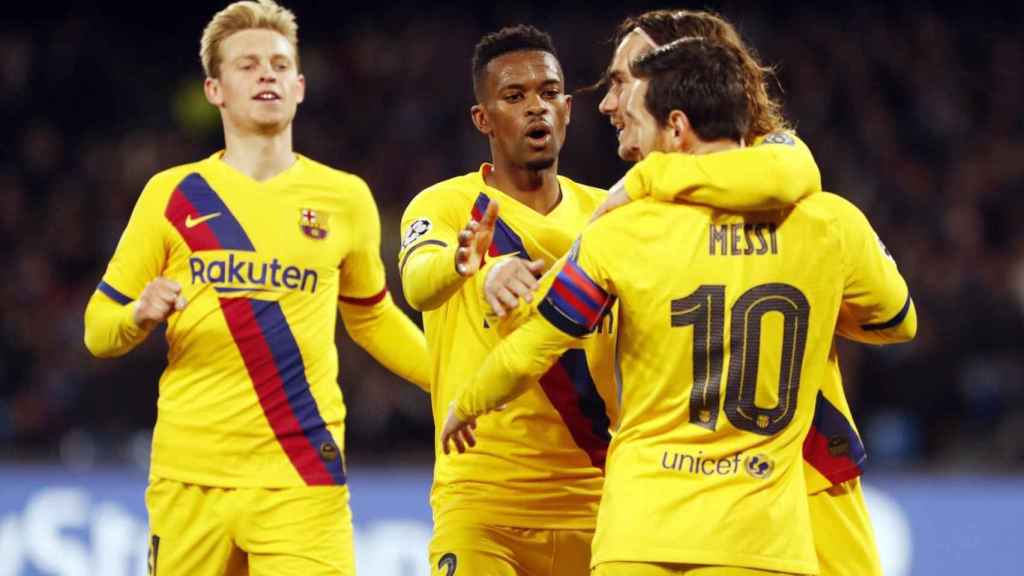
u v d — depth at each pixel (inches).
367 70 2342.5
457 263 569.3
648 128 568.1
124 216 2016.5
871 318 580.4
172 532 674.8
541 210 671.8
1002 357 1644.9
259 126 682.2
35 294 1859.0
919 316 1678.2
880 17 2474.2
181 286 648.4
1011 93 2346.2
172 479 671.8
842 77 2319.1
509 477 658.8
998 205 2069.4
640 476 547.5
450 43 2385.6
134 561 1182.9
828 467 605.6
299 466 671.1
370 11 2549.2
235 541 673.0
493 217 566.6
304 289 677.9
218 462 666.8
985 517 1225.4
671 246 546.6
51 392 1566.2
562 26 2417.6
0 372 1675.7
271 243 674.2
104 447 1457.9
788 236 549.6
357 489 1225.4
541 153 655.8
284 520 665.6
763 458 543.5
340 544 677.9
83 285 1893.5
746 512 536.7
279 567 662.5
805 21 2428.6
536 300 566.6
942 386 1582.2
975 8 2541.8
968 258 1910.7
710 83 557.3
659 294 545.6
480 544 653.9
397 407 1563.7
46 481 1200.2
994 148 2213.3
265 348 668.7
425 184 2114.9
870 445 1545.3
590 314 556.1
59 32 2381.9
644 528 539.2
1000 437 1523.1
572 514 665.6
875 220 2018.9
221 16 692.1
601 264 552.4
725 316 542.9
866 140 2203.5
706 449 543.2
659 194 547.5
